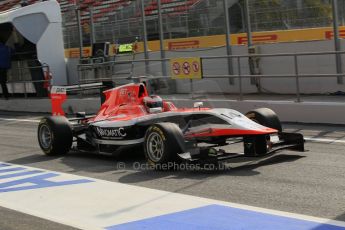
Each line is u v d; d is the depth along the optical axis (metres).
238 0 29.95
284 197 9.74
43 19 32.91
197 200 9.83
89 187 11.49
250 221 8.38
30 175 13.32
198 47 31.50
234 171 12.13
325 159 13.05
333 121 19.02
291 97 23.64
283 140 13.45
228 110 12.76
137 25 35.38
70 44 39.31
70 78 34.09
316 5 27.25
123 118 14.14
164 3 33.66
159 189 10.86
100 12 37.81
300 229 7.88
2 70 33.47
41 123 16.11
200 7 31.58
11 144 19.09
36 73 32.34
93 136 15.03
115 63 28.00
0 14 33.06
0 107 33.88
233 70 27.80
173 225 8.41
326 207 8.97
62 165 14.41
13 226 9.02
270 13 28.78
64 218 9.27
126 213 9.27
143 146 13.52
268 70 26.30
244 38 29.56
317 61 24.80
